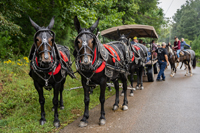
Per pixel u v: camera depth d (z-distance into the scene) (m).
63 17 8.41
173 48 11.32
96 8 10.89
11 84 5.42
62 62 4.01
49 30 3.25
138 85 6.93
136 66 6.00
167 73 11.48
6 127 3.59
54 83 3.73
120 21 11.84
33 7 8.29
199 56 22.86
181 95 5.77
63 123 3.84
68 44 10.09
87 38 3.16
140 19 18.14
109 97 5.79
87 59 3.09
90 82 3.74
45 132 3.43
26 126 3.56
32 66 3.51
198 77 9.38
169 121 3.82
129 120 3.95
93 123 3.84
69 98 5.44
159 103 5.02
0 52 6.98
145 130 3.46
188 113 4.22
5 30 7.05
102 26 10.80
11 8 6.88
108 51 4.00
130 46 5.14
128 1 15.55
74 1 8.05
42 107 3.82
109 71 3.75
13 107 4.51
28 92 5.23
